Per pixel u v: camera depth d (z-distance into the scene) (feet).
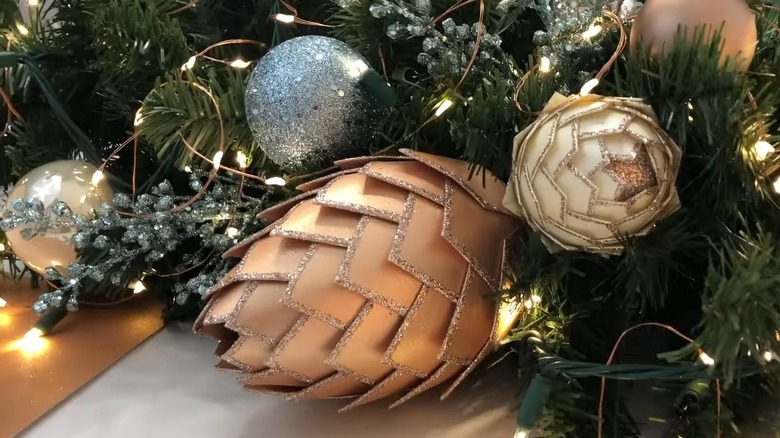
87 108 2.01
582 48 1.40
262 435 1.41
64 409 1.49
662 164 1.16
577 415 1.30
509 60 1.47
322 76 1.41
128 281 1.76
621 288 1.39
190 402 1.51
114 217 1.66
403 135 1.49
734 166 1.23
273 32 1.86
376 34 1.58
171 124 1.61
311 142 1.46
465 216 1.32
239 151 1.66
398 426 1.43
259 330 1.28
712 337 1.04
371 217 1.29
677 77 1.20
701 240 1.29
